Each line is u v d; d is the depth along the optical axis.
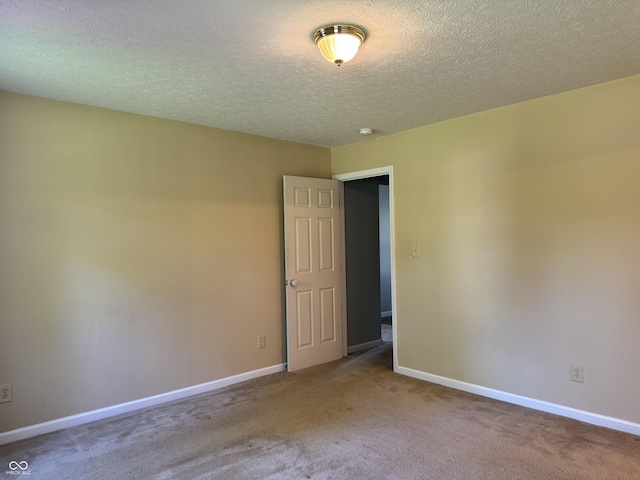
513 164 3.29
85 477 2.35
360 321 5.04
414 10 1.87
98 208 3.16
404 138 4.02
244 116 3.46
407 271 4.03
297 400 3.46
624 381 2.79
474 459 2.47
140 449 2.66
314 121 3.63
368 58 2.37
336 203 4.68
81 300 3.07
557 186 3.06
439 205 3.76
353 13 1.89
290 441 2.74
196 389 3.64
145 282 3.38
